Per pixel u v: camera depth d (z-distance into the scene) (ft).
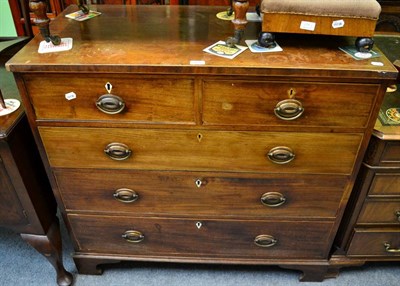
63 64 2.78
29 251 4.72
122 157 3.37
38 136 3.29
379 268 4.58
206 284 4.39
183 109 3.07
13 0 4.99
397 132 3.24
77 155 3.41
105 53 2.95
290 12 2.85
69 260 4.61
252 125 3.16
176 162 3.44
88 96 3.02
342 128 3.17
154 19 3.73
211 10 4.03
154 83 2.92
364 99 2.99
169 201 3.76
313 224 3.91
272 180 3.56
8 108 3.47
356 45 3.04
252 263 4.26
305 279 4.40
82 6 3.82
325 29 2.91
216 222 3.92
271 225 3.93
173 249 4.20
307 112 3.07
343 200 3.70
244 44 3.15
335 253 4.20
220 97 2.99
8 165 3.36
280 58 2.91
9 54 4.41
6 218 3.79
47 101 3.05
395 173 3.50
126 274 4.47
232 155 3.37
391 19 4.91
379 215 3.84
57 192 3.72
